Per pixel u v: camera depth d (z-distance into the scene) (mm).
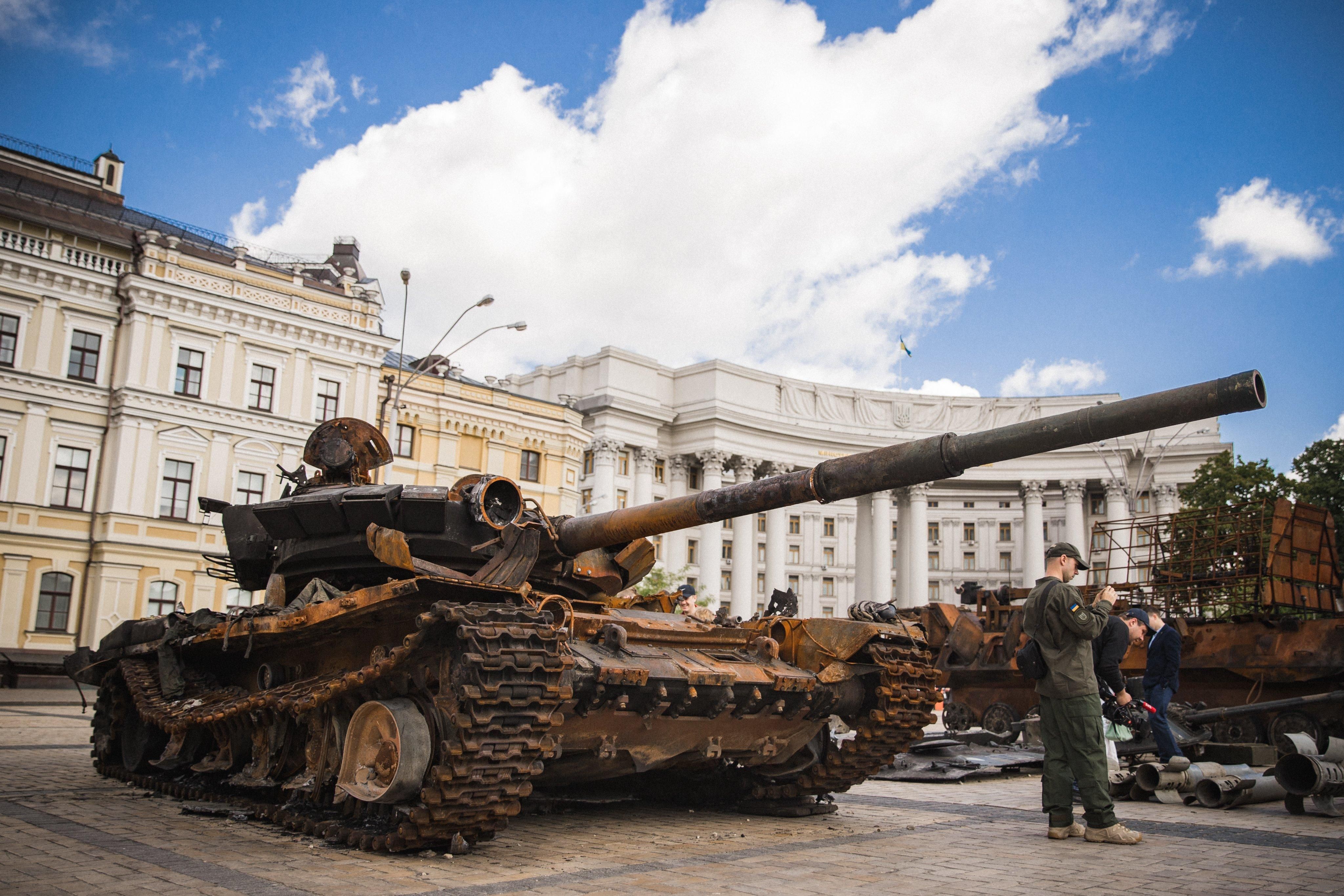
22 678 32500
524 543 7867
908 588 72188
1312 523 17562
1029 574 73812
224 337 36844
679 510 8039
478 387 44719
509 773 6637
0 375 33031
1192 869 6789
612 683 7203
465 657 6410
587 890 5855
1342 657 15164
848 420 76438
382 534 7418
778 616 9812
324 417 38875
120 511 34156
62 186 42719
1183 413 5941
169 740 10422
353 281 40469
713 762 9180
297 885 5809
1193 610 19250
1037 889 6086
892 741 9211
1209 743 12258
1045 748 8289
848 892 5941
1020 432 6469
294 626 7832
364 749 7188
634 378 70188
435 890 5738
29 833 7336
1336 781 9234
